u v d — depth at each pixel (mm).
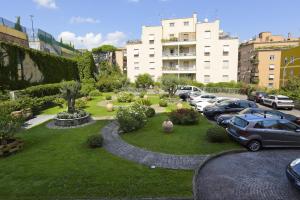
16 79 23188
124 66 74438
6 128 9438
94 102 26234
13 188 6707
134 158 9062
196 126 13852
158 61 50781
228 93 42938
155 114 18016
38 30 34438
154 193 6422
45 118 17156
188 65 49594
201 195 6469
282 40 56250
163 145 10453
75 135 12328
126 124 12336
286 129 10367
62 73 34844
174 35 51219
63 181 7090
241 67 64312
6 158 9086
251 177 7586
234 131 10680
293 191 6707
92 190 6574
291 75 37312
